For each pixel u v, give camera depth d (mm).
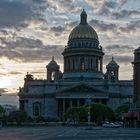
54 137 80250
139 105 164625
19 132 108875
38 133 102000
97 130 127875
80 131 118750
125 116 170125
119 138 76125
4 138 74500
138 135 89688
